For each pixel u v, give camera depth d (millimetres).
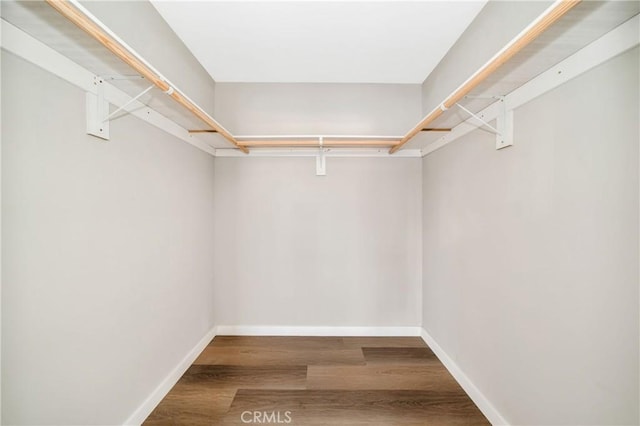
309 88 2498
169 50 1717
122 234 1317
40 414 948
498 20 1396
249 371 1948
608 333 886
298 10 1566
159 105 1460
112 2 1236
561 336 1050
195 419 1502
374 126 2510
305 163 2504
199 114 1536
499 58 982
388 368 1996
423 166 2479
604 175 895
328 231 2521
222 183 2498
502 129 1354
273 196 2508
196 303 2127
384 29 1735
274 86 2492
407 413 1559
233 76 2383
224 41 1871
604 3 727
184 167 1910
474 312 1646
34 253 923
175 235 1802
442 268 2090
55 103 988
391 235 2531
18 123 874
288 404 1623
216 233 2506
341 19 1645
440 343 2127
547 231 1114
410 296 2529
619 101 852
